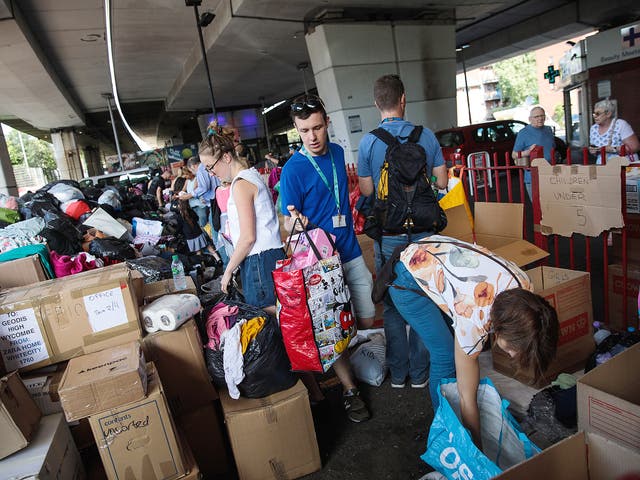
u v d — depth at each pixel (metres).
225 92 21.08
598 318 3.21
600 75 12.71
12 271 2.56
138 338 2.18
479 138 11.53
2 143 14.07
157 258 4.00
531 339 1.33
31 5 9.43
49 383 1.98
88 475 2.02
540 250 2.83
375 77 11.15
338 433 2.50
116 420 1.82
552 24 16.58
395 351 2.74
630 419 1.49
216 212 5.04
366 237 3.78
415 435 2.37
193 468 1.96
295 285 2.13
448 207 3.48
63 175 26.72
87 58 14.11
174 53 14.65
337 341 2.23
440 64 12.22
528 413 2.18
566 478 1.40
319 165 2.46
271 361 2.17
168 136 43.66
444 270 1.73
